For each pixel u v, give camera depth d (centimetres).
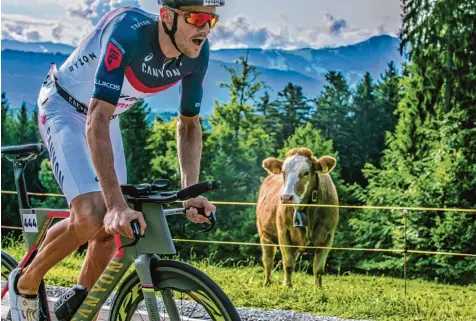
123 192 253
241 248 1549
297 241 715
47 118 298
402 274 1391
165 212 271
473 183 1377
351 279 920
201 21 256
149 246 253
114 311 271
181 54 275
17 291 294
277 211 718
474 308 565
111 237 300
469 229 1334
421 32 1453
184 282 249
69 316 268
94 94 255
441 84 1448
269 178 802
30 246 307
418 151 1451
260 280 765
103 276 263
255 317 470
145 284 252
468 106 1430
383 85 1532
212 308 243
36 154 312
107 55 257
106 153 248
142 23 265
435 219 1361
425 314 525
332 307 541
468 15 1434
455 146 1407
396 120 1548
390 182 1459
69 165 279
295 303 555
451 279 1334
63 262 770
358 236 1482
